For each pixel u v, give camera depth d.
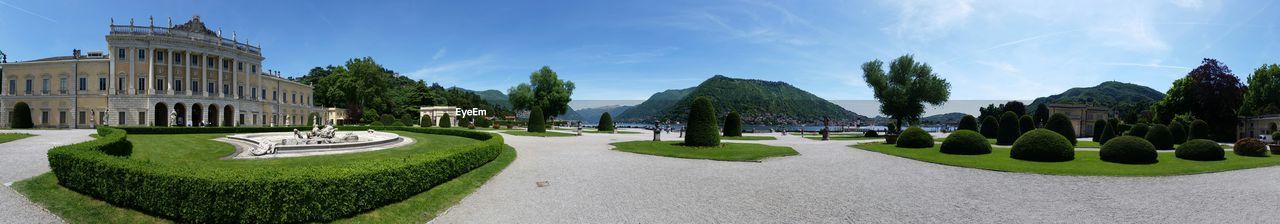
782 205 9.48
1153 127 27.34
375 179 8.70
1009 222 8.30
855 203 9.72
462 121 69.62
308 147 21.05
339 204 7.99
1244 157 19.67
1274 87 43.53
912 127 25.34
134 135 33.34
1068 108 59.81
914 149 23.75
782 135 44.41
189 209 7.51
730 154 19.38
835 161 17.53
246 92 63.44
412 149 22.69
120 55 54.53
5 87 56.84
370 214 8.38
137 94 54.16
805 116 117.31
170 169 8.26
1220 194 10.87
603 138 34.34
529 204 9.46
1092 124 60.34
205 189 7.38
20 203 9.14
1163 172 14.20
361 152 20.48
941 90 44.72
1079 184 12.33
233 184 7.29
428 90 103.44
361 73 82.12
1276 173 14.33
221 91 59.44
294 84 76.19
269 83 69.69
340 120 80.38
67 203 9.10
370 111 74.56
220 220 7.36
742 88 131.75
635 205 9.39
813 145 26.88
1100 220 8.51
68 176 10.29
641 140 30.28
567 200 9.85
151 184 8.02
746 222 8.16
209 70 59.31
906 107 45.69
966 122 37.53
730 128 31.91
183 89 56.88
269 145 19.31
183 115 59.47
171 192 7.71
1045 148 17.72
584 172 14.01
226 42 61.47
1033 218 8.62
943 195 10.67
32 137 28.03
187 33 57.00
